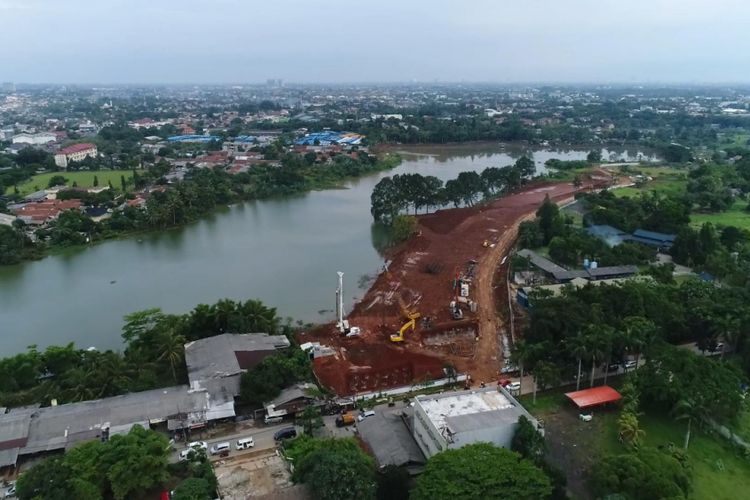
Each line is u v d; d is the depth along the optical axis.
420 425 87.19
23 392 101.06
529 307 139.88
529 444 80.25
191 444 86.94
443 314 140.25
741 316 113.94
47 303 153.88
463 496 64.56
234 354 107.25
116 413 90.44
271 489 77.25
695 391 91.44
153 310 117.75
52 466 73.06
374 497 70.94
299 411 96.50
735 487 81.62
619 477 73.88
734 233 185.75
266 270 179.12
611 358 107.00
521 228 199.25
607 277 154.38
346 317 141.00
